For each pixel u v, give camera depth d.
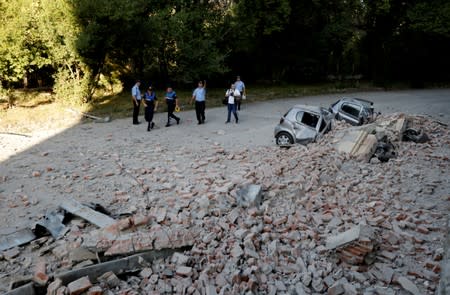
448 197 8.77
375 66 36.34
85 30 19.05
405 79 37.72
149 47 23.45
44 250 6.24
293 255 6.39
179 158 12.04
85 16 18.98
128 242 6.00
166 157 12.11
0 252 6.25
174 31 23.36
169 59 25.05
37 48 19.75
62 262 5.82
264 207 7.82
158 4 24.48
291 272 5.99
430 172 10.47
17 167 10.88
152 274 5.66
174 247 6.20
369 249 6.10
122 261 5.68
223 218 7.31
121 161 11.61
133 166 11.12
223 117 19.22
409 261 6.32
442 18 31.48
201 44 24.69
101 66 22.28
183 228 6.75
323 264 6.15
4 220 7.55
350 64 40.78
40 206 8.23
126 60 24.97
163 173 10.47
